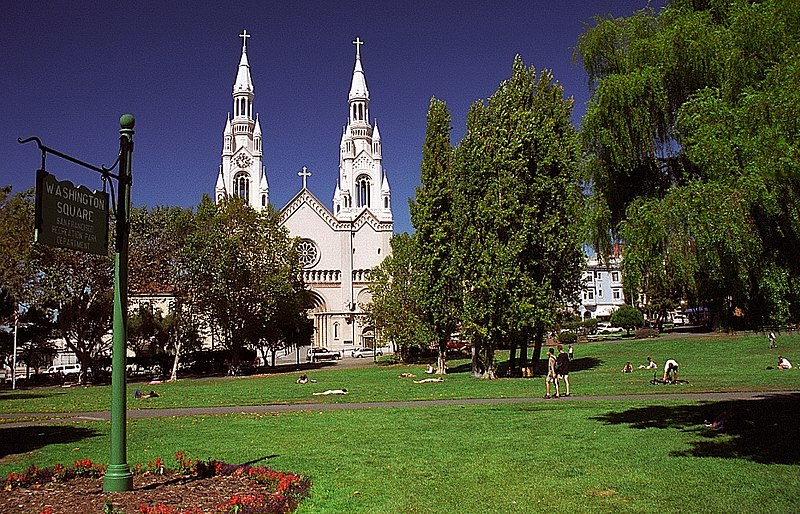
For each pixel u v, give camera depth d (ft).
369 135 346.33
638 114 49.80
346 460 42.37
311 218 310.45
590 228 52.60
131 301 193.47
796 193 33.94
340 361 244.01
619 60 54.90
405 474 37.86
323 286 307.58
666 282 43.16
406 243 184.55
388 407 75.15
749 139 35.78
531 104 122.83
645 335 213.66
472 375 127.44
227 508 29.09
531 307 113.29
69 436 57.77
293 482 34.55
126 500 31.07
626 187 52.70
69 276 168.25
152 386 142.92
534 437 49.32
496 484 35.04
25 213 151.74
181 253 177.17
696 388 82.23
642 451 42.50
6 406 96.22
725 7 48.49
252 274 184.44
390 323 192.24
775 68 37.76
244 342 198.49
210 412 77.30
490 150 117.70
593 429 52.21
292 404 84.84
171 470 38.50
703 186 38.75
